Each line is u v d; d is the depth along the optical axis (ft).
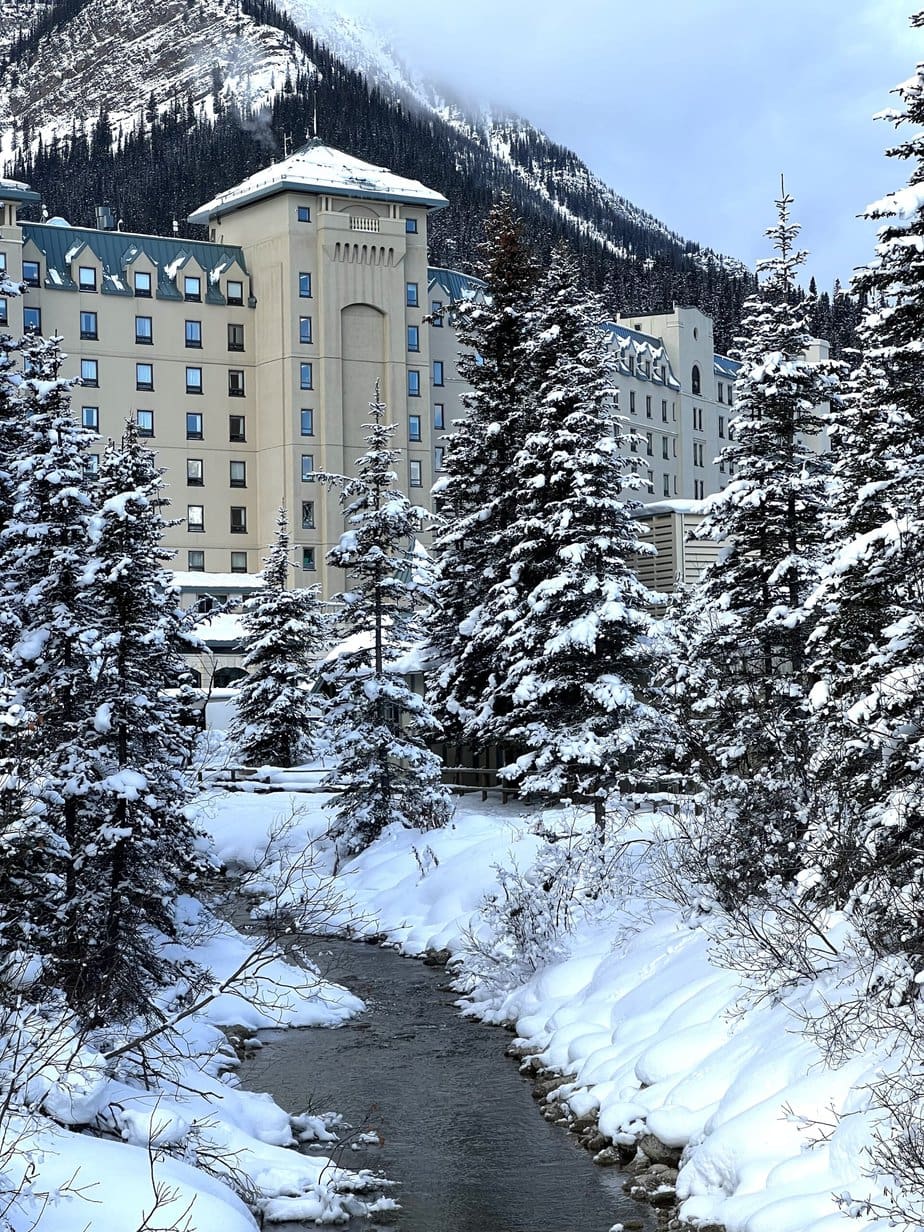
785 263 115.96
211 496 385.70
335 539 382.22
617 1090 73.15
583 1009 88.12
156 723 90.17
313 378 383.24
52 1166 50.08
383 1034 96.07
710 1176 59.62
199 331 385.50
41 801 79.05
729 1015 71.15
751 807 88.22
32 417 91.91
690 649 129.59
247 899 134.41
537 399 159.84
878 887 67.46
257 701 215.31
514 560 158.51
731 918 79.36
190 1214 48.49
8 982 59.67
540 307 163.53
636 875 104.63
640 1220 60.49
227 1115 69.77
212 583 361.30
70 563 88.28
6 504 98.94
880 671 71.31
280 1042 94.63
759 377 112.98
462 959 114.83
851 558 69.41
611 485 142.51
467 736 170.30
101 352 374.43
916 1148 48.96
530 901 104.42
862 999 61.46
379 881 142.92
